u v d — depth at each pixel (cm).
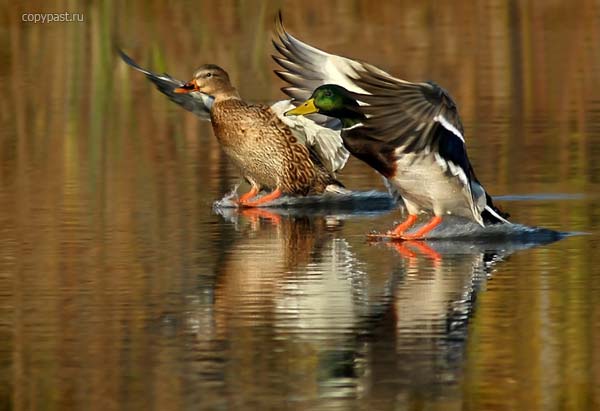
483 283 1083
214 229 1334
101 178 1611
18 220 1369
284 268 1153
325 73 1345
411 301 1029
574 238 1248
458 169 1216
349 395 819
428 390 827
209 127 1945
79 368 878
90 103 2114
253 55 2334
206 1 2558
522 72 2248
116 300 1048
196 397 818
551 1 2755
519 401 808
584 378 843
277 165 1530
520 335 932
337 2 2622
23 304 1038
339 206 1485
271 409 796
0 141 1858
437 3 2694
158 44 2375
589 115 1941
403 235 1277
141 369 873
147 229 1329
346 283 1093
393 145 1121
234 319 986
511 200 1431
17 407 809
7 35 2416
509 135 1816
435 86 1117
